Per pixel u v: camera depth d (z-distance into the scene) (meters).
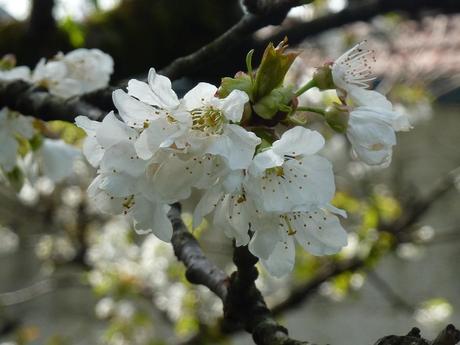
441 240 1.07
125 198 0.29
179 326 0.88
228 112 0.27
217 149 0.26
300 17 0.71
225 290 0.32
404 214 0.91
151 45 0.67
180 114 0.27
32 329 1.12
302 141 0.27
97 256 1.00
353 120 0.30
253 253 0.28
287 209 0.27
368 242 0.87
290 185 0.27
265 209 0.27
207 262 0.34
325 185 0.27
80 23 0.67
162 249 0.96
